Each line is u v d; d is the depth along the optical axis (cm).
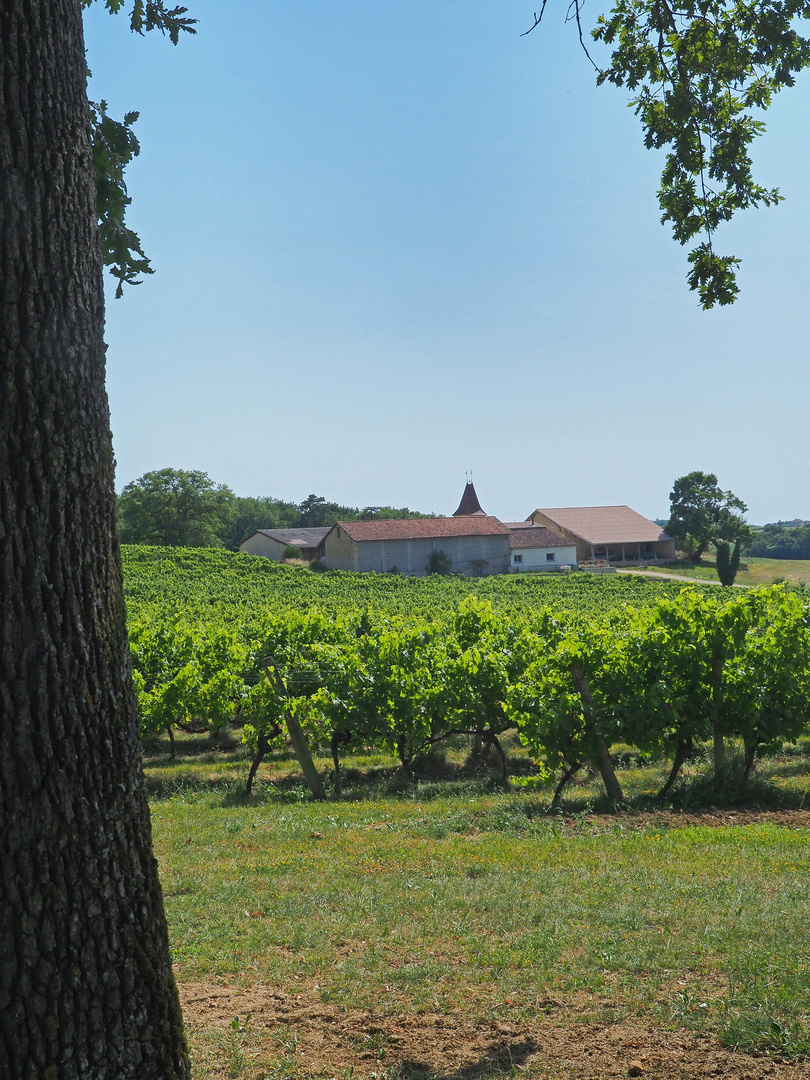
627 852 738
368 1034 400
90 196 285
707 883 609
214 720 1557
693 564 8475
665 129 621
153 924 278
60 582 260
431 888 635
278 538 8444
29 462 256
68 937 255
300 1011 429
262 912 602
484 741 1477
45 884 251
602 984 439
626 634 1127
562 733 1067
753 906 546
